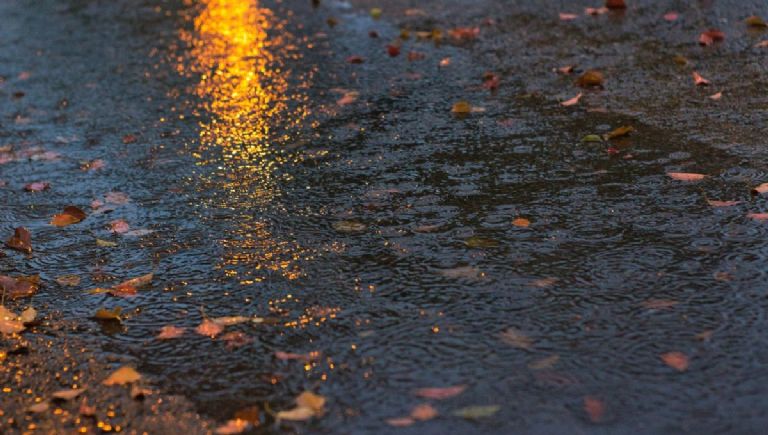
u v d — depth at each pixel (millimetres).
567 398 3680
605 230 5148
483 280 4688
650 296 4414
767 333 4039
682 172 5859
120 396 3947
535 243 5051
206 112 8078
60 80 9523
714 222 5137
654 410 3574
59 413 3854
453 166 6293
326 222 5562
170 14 12273
